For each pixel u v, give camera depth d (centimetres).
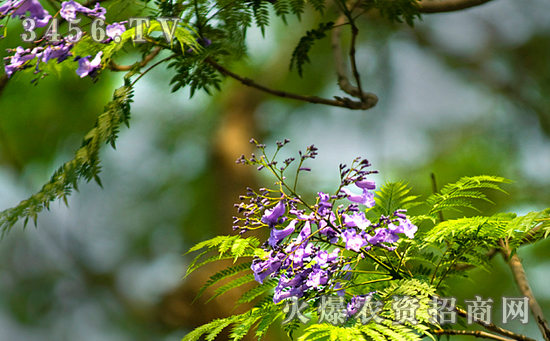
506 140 895
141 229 1030
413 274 323
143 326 991
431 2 350
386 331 309
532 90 931
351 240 314
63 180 322
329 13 698
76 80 775
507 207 750
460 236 323
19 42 471
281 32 877
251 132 959
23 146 830
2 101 768
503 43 941
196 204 992
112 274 1035
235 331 317
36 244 1101
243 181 909
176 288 859
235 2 342
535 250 695
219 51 342
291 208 317
